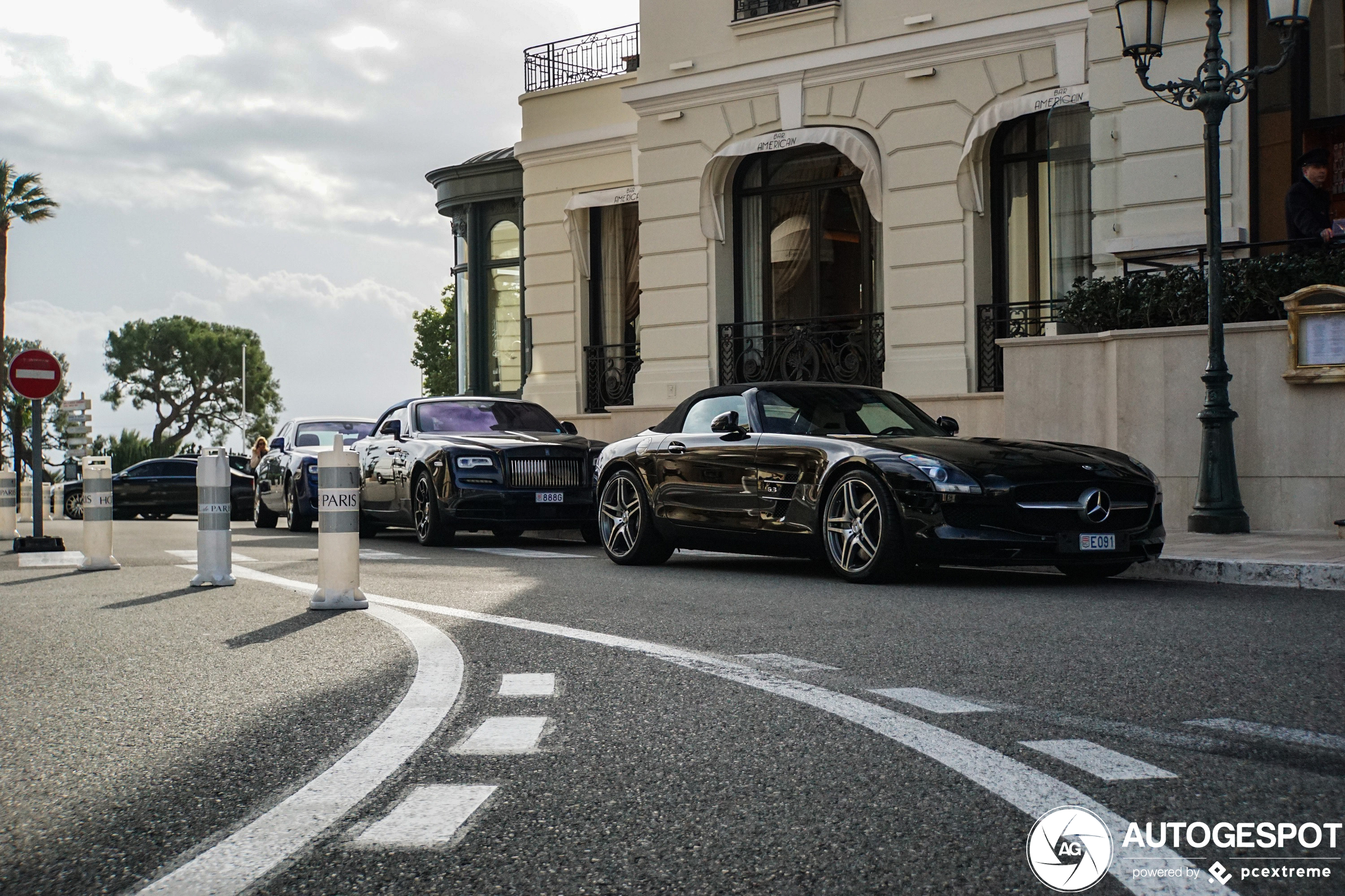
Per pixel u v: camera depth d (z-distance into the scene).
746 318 18.30
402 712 4.37
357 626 6.61
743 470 9.44
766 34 17.44
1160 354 11.58
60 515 33.88
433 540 13.20
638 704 4.43
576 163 21.27
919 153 16.14
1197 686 4.63
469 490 12.77
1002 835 2.88
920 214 16.16
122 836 3.00
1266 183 13.05
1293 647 5.52
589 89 21.12
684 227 18.31
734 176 18.36
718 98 17.92
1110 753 3.61
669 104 18.38
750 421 9.65
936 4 15.94
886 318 16.45
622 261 21.20
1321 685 4.63
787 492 9.09
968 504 7.98
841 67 16.75
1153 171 13.54
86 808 3.26
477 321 24.27
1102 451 8.74
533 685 4.82
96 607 7.77
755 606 7.26
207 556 8.98
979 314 15.81
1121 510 8.18
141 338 88.56
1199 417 10.79
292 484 17.16
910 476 8.18
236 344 90.12
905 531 8.20
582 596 7.91
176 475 30.59
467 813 3.13
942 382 15.91
